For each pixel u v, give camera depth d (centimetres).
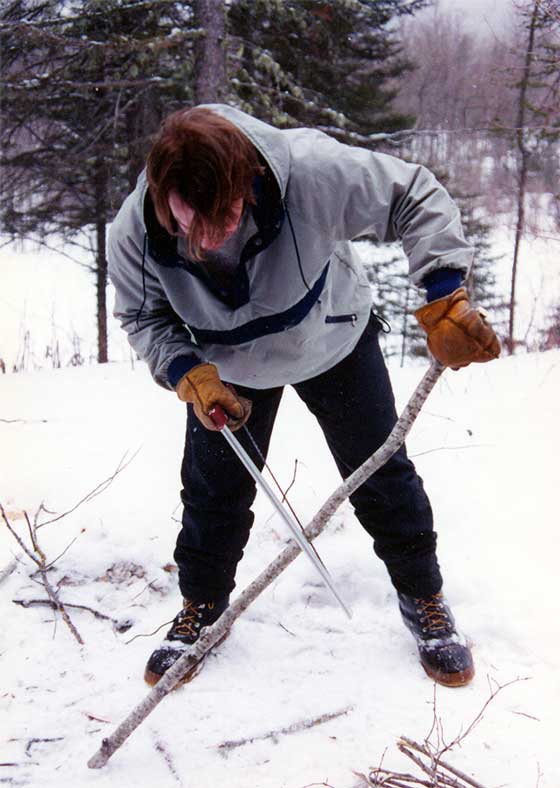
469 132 1173
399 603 269
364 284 249
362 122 1410
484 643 269
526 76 910
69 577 314
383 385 255
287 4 1193
